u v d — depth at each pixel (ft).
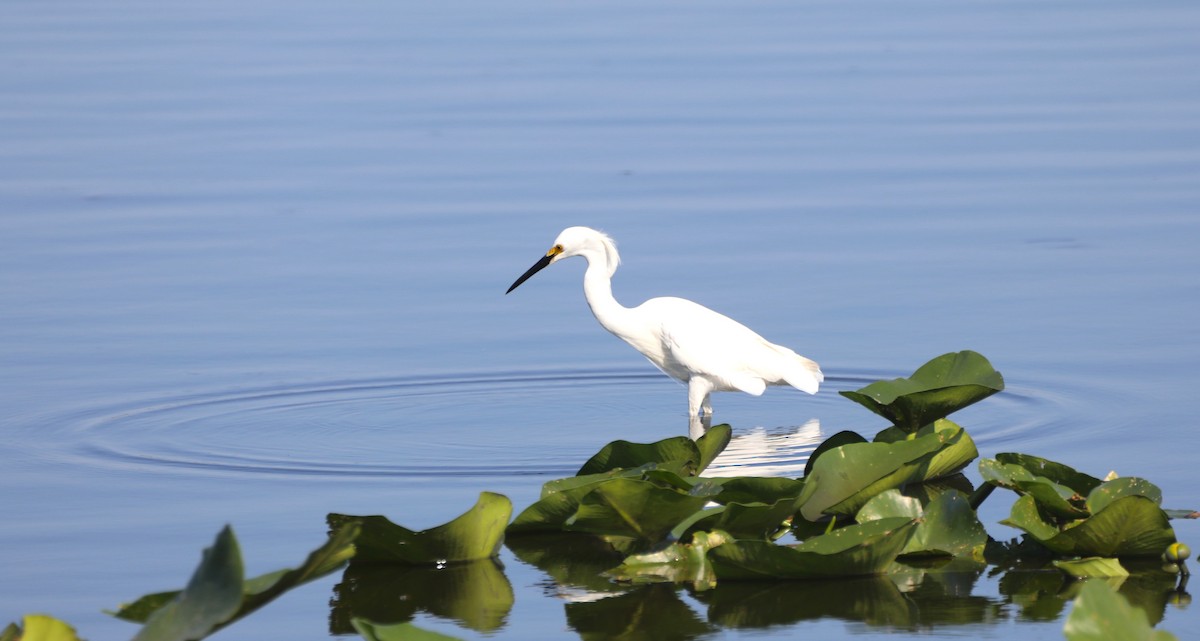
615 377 47.55
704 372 43.50
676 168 74.02
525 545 32.86
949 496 31.96
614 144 79.66
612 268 47.70
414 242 62.54
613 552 32.27
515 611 28.66
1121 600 21.84
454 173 74.33
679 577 30.45
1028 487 30.58
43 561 31.71
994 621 27.58
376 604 29.19
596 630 27.55
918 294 53.52
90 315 52.75
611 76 97.81
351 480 37.14
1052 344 47.42
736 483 32.01
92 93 94.32
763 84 94.12
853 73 96.89
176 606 20.30
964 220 63.21
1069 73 94.79
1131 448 37.83
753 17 121.08
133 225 65.16
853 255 58.70
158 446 40.06
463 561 31.76
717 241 61.16
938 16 120.16
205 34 117.70
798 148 77.46
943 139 78.38
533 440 40.86
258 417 42.78
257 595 21.40
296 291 55.93
